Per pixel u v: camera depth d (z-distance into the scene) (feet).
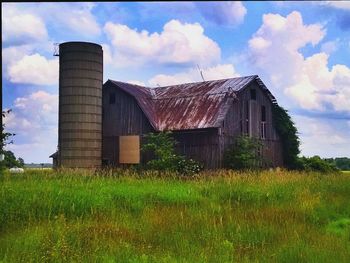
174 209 49.19
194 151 117.39
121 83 132.87
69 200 48.16
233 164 114.11
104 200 50.55
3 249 31.81
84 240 33.63
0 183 54.54
